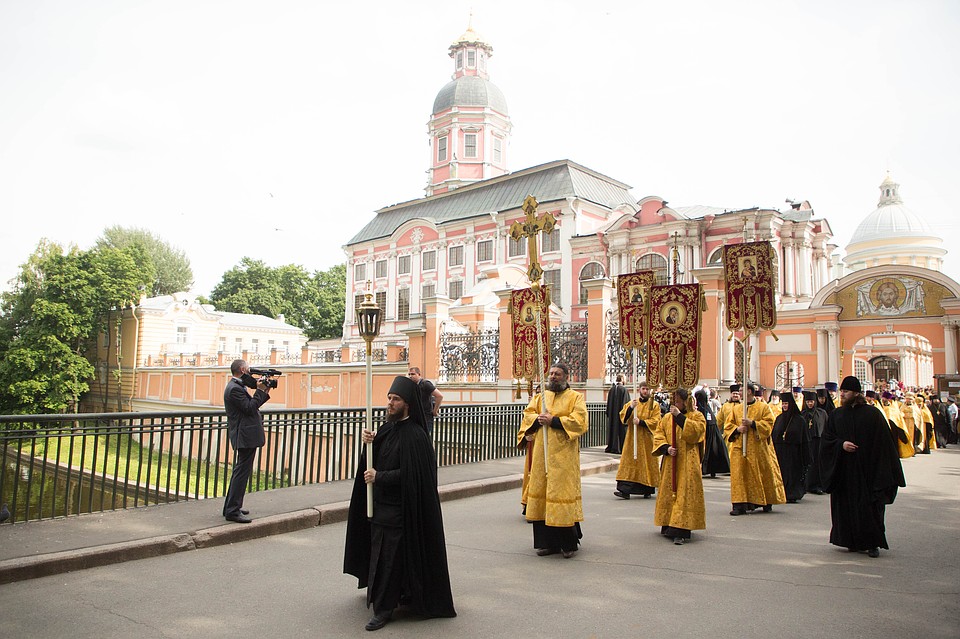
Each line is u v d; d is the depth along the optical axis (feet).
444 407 43.39
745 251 32.71
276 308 222.69
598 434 57.06
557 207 142.31
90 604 17.33
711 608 17.28
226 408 25.70
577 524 23.24
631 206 146.92
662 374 33.71
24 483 52.85
